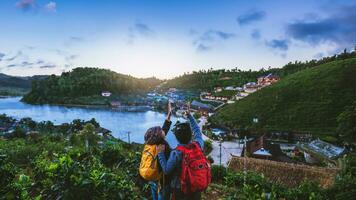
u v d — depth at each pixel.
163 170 4.13
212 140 84.38
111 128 114.69
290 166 23.56
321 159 55.53
